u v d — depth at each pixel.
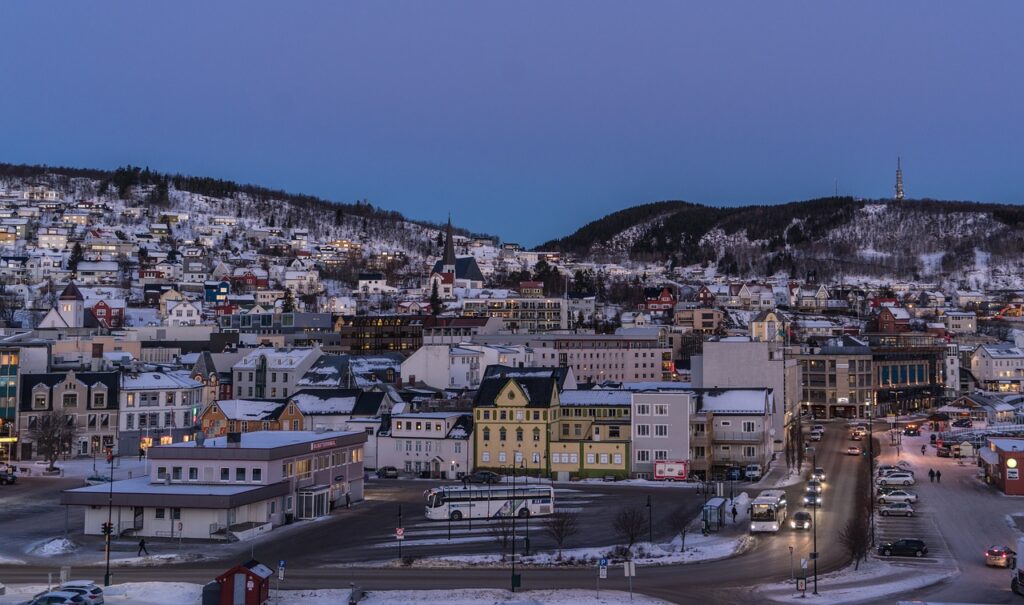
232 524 110.94
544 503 120.62
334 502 128.38
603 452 153.38
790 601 78.94
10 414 171.62
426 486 148.75
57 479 149.50
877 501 124.12
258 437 130.00
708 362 189.50
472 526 114.50
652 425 152.12
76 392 176.12
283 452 117.75
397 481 154.62
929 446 187.62
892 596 80.75
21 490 139.75
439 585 84.88
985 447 154.50
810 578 87.25
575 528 110.62
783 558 95.75
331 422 174.00
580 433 157.50
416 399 185.50
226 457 116.00
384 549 102.06
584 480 152.25
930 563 93.56
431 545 103.62
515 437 156.62
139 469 156.38
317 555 99.44
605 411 157.38
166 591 81.50
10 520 119.12
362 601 78.31
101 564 95.12
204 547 103.94
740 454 155.25
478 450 158.00
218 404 175.12
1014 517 116.25
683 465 148.88
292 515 119.12
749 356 187.75
